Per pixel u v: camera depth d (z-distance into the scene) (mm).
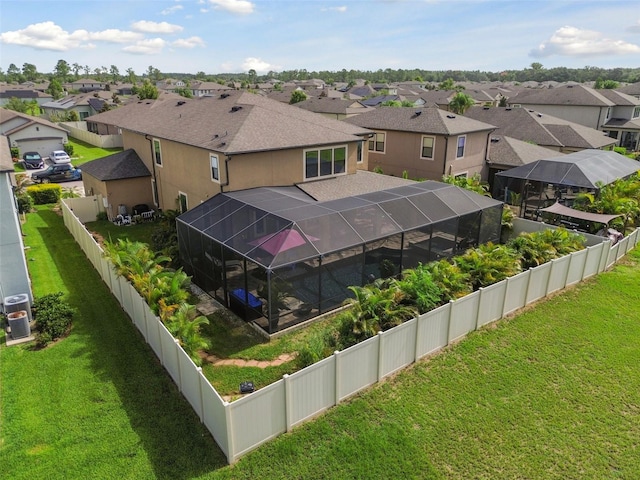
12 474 10141
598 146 44094
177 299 15039
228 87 158875
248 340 15703
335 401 12250
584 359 14570
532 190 31703
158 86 174500
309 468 10336
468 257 18172
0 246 16359
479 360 14367
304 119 29672
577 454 10859
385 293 14898
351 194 24391
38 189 34781
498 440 11227
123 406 12258
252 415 10500
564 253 20391
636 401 12703
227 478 10055
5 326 16312
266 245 16406
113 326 16469
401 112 39750
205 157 24188
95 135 62406
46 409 12125
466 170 37219
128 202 31547
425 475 10203
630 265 22297
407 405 12344
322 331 15102
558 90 66250
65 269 21750
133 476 10062
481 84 167000
